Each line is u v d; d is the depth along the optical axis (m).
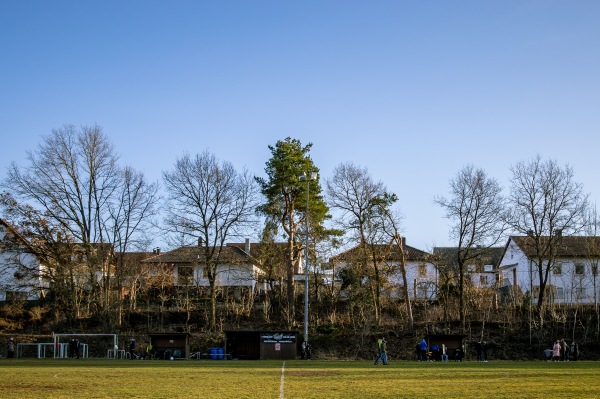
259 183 73.38
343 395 21.09
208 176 72.00
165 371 35.12
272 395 21.06
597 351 61.62
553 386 24.59
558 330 65.69
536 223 68.62
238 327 71.06
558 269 77.62
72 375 31.03
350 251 73.25
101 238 71.31
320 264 73.00
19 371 34.38
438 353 56.25
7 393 21.66
